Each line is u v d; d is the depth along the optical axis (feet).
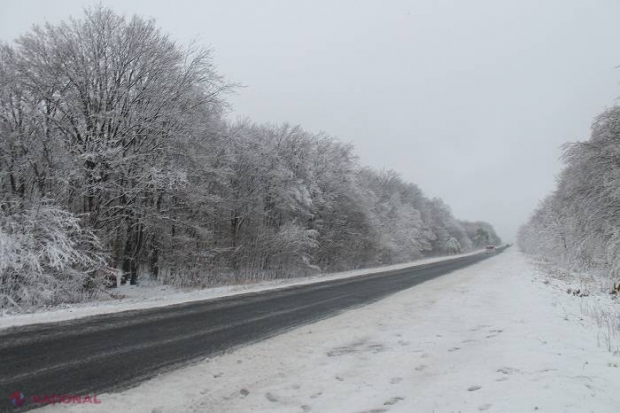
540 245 176.14
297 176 107.76
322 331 31.45
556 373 18.37
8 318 31.04
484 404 15.43
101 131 54.75
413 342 27.73
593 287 58.44
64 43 53.31
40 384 17.95
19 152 47.03
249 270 85.97
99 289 49.73
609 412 14.15
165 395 17.71
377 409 16.17
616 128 60.03
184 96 62.28
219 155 76.74
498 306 42.37
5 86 46.60
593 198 63.41
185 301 45.19
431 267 124.47
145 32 58.49
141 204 62.13
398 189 222.48
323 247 113.60
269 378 20.33
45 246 41.16
